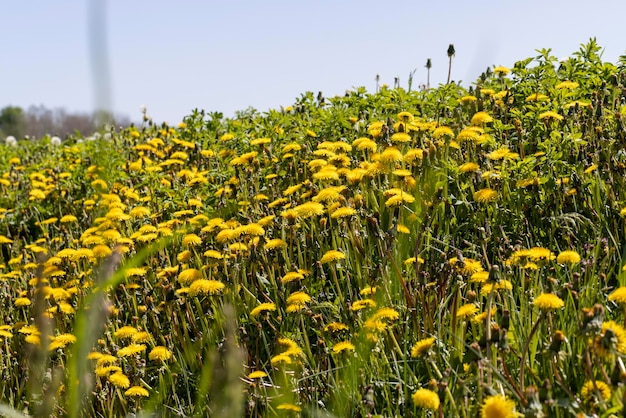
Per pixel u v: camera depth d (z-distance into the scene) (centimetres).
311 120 586
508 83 539
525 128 470
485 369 244
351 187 402
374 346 290
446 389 235
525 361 260
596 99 459
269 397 290
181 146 701
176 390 342
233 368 152
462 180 417
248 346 346
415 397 228
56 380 193
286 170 516
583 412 213
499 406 205
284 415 279
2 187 768
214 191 530
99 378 329
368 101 572
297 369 305
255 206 464
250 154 493
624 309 235
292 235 402
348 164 439
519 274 325
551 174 396
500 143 446
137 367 332
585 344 218
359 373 278
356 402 275
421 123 469
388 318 288
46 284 425
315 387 292
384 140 453
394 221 345
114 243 432
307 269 399
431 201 381
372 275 327
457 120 486
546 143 407
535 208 383
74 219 560
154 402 295
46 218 687
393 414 277
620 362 211
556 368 234
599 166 388
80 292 409
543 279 326
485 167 407
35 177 718
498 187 400
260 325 329
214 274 390
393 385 284
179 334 363
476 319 270
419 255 365
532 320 288
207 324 364
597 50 532
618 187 375
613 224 355
